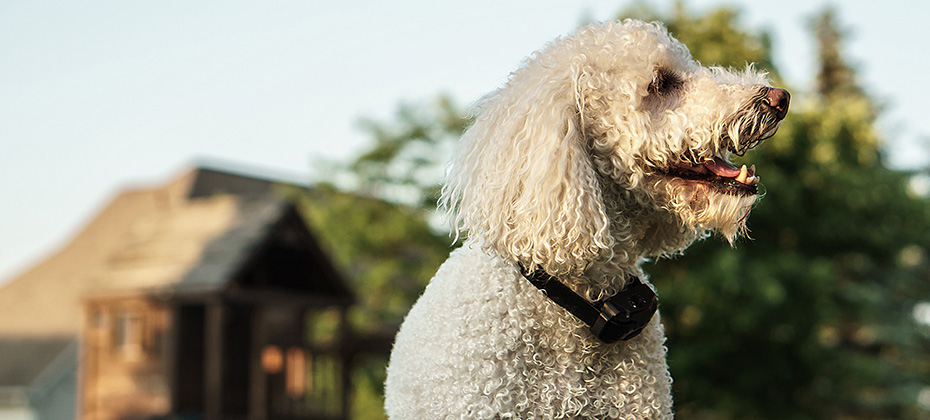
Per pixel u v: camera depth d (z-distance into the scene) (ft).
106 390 55.57
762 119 9.59
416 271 64.69
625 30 10.34
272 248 55.47
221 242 52.49
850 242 58.75
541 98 9.78
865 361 68.95
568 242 9.48
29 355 77.15
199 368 54.49
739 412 53.62
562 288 9.70
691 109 9.71
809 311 51.62
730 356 53.42
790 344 53.78
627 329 9.64
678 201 9.80
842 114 60.29
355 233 64.69
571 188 9.50
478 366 9.68
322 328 70.28
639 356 10.11
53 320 81.56
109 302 54.54
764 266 49.42
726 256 47.06
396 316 68.18
